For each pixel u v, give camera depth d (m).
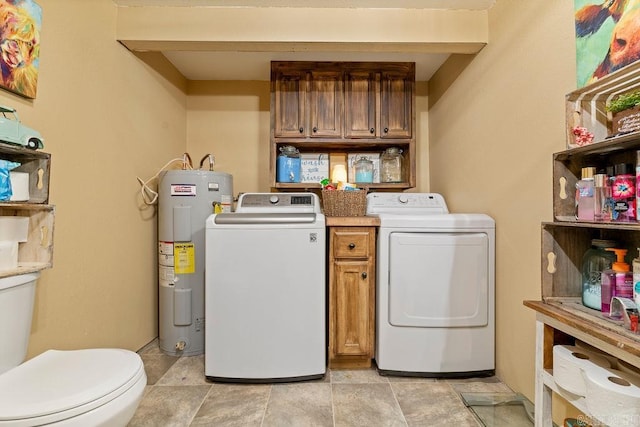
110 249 1.80
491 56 1.83
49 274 1.41
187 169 2.32
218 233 1.72
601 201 1.05
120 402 0.96
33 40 1.30
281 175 2.48
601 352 1.10
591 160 1.17
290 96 2.43
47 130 1.39
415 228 1.79
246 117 2.82
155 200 2.21
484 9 1.87
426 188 2.82
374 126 2.44
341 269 1.86
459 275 1.77
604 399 0.91
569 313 1.07
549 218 1.39
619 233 1.18
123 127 1.91
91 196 1.65
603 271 1.07
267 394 1.64
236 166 2.81
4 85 1.19
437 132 2.62
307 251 1.75
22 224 1.21
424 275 1.77
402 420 1.44
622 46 1.06
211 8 1.87
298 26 1.87
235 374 1.73
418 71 2.65
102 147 1.73
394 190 2.76
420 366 1.79
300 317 1.75
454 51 1.98
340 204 2.11
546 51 1.41
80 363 1.08
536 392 1.23
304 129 2.42
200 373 1.85
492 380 1.77
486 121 1.88
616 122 1.06
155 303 2.26
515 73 1.62
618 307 1.00
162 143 2.37
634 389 0.90
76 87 1.54
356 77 2.44
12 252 1.17
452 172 2.34
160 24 1.85
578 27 1.23
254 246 1.73
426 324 1.77
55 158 1.43
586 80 1.19
